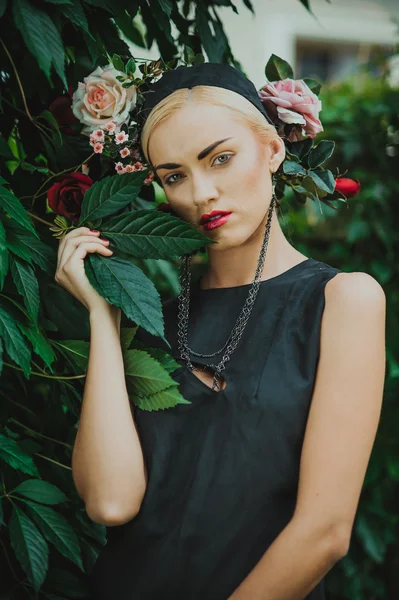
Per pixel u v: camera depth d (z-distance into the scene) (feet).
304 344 3.33
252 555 3.27
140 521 3.43
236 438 3.32
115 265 3.37
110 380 3.38
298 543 3.12
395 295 8.11
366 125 8.27
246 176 3.40
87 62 4.20
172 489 3.43
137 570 3.43
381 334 3.29
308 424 3.23
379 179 8.26
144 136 3.52
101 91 3.75
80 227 3.53
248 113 3.47
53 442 4.23
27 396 4.20
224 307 3.68
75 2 3.69
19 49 4.10
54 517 3.47
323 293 3.39
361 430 3.19
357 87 9.13
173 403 3.38
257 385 3.32
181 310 3.80
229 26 13.08
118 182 3.47
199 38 4.84
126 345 3.51
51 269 3.64
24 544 3.31
